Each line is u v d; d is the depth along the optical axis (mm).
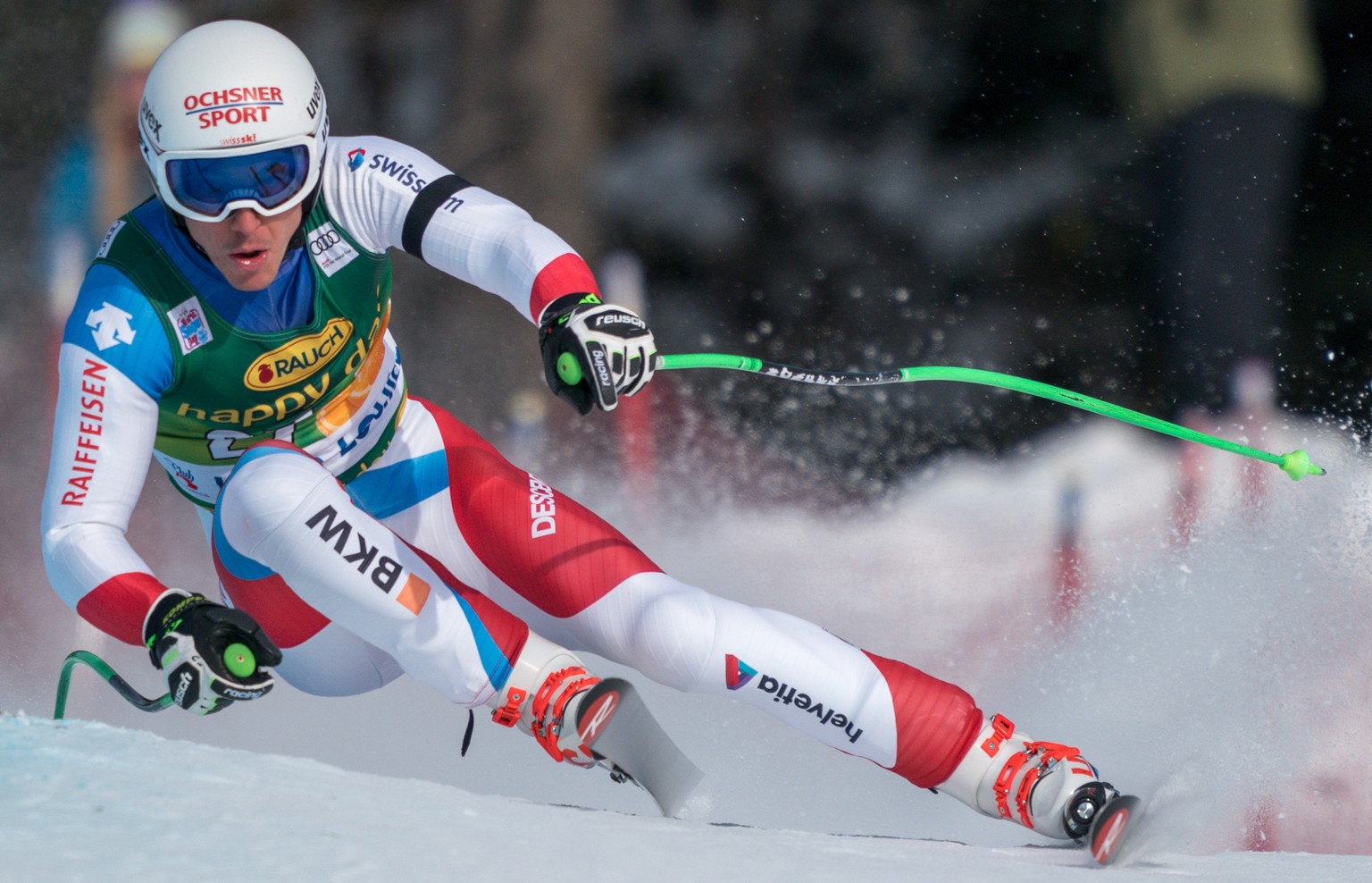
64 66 38406
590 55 43594
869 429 34688
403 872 6273
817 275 43875
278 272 10117
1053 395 10836
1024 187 43438
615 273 32969
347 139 10750
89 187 29156
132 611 8977
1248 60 28875
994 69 44688
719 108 44719
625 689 9414
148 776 7449
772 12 44719
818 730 10242
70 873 5824
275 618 10656
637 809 13461
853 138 44938
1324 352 37812
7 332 30000
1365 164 39781
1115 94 41188
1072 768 9781
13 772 7254
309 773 8234
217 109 9336
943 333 42344
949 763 10156
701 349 43312
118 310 9680
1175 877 8594
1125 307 41438
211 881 5891
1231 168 29234
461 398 37750
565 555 10727
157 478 24734
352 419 11180
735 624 10211
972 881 7578
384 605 9531
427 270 38625
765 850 7789
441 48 43594
